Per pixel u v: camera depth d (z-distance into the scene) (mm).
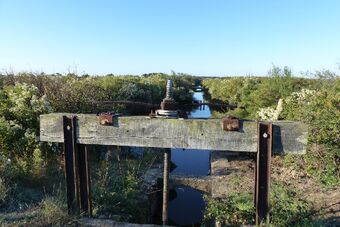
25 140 6562
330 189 5703
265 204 3605
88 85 11586
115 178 6316
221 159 8484
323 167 6477
